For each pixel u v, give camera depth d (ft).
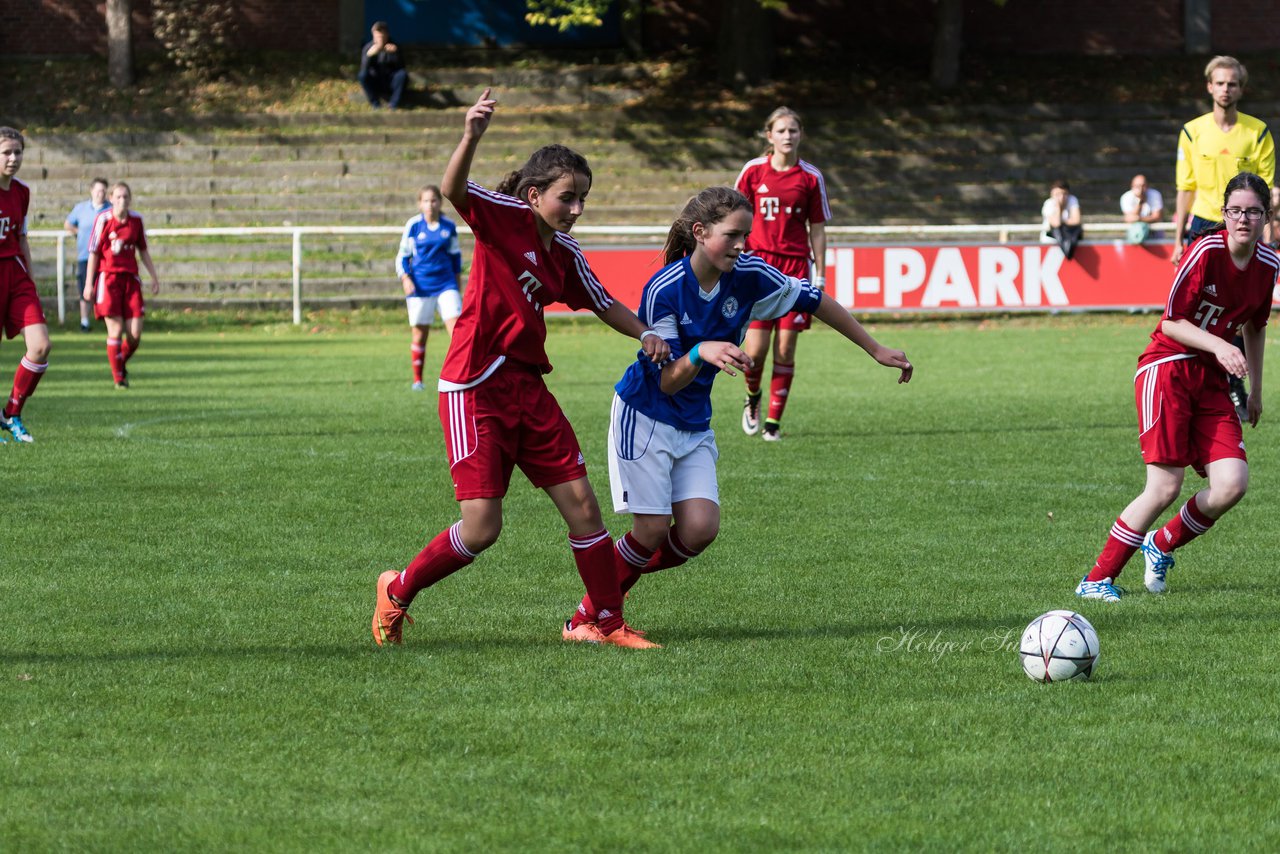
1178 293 62.80
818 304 57.21
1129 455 108.06
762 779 40.32
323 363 189.37
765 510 86.53
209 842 35.88
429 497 90.63
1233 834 36.40
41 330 113.60
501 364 53.47
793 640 56.70
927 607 62.59
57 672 51.24
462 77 338.75
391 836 36.22
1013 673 51.60
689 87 337.52
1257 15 361.71
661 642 56.70
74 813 37.76
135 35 349.00
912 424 126.62
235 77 339.16
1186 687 49.60
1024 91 339.36
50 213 294.66
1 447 111.55
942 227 239.09
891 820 37.29
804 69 345.10
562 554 74.49
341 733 44.39
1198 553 74.54
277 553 74.02
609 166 307.37
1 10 346.13
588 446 114.21
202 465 103.04
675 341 55.67
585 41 361.71
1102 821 37.27
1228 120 105.19
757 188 116.78
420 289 158.81
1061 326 235.61
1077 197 306.55
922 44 360.28
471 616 61.05
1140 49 360.89
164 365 185.78
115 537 77.82
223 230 246.06
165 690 48.96
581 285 54.80
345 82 339.77
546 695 48.52
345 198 297.94
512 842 35.83
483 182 303.48
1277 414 131.95
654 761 41.81
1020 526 81.56
